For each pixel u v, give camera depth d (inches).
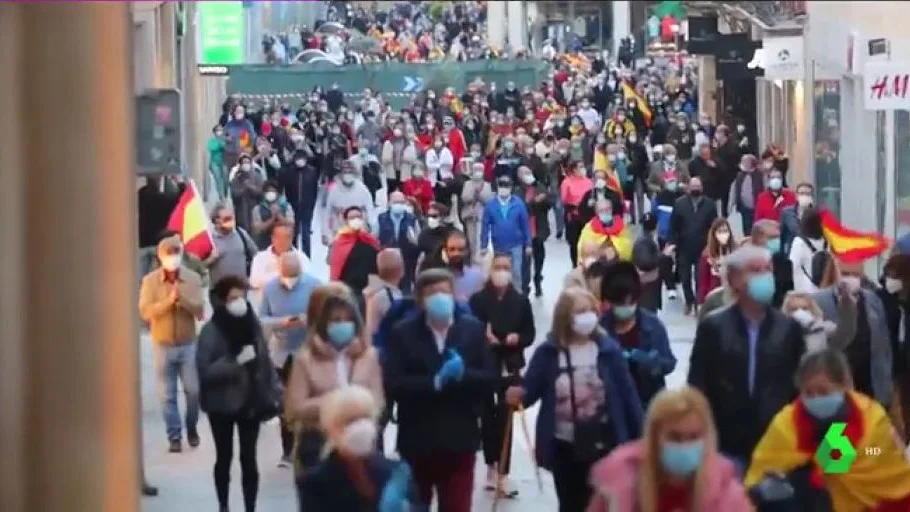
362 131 3181.6
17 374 752.3
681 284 1861.5
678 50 4571.9
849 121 2107.5
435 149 2775.6
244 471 946.7
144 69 1177.4
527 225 1712.6
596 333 817.5
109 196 739.4
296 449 752.3
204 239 1228.5
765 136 3024.1
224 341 927.7
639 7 6018.7
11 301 749.9
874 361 963.3
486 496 1048.2
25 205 740.0
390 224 1621.6
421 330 821.9
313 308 831.7
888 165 1855.3
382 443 916.6
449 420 824.3
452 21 6761.8
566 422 811.4
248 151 2456.9
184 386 1172.5
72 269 741.3
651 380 869.8
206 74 2773.1
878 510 685.9
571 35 6117.1
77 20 726.5
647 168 2556.6
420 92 3969.0
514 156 2460.6
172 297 1154.7
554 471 826.2
